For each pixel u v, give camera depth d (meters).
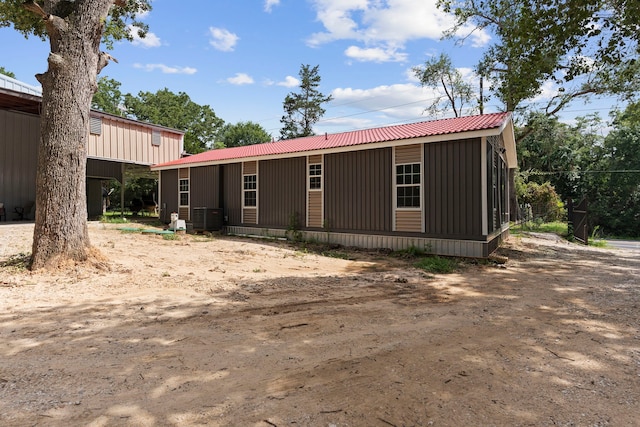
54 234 6.46
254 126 56.41
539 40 8.18
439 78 27.53
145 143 18.94
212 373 2.97
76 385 2.72
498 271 8.19
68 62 6.68
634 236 30.84
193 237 13.27
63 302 4.87
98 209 23.16
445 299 5.64
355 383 2.83
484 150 9.15
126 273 6.59
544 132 26.52
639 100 19.16
